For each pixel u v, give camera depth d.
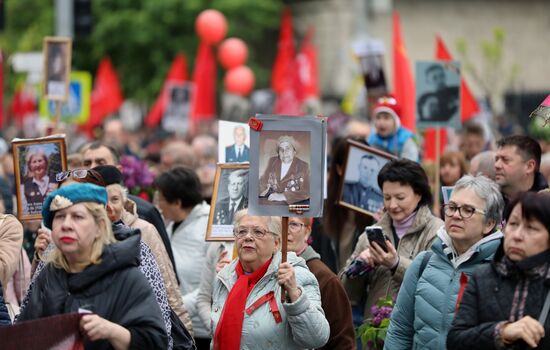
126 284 12.34
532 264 11.72
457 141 36.62
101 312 12.23
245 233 14.28
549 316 11.64
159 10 81.44
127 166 24.55
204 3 83.12
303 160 13.74
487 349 11.78
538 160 17.69
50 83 24.78
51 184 17.75
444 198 15.89
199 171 32.00
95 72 84.69
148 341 12.24
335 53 94.69
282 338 14.07
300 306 13.64
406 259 16.50
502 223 15.30
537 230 11.70
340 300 15.44
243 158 18.72
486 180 14.27
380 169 18.98
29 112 59.84
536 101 73.94
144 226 16.58
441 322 14.04
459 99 24.70
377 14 92.62
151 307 12.37
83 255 12.34
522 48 94.56
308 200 13.72
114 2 82.62
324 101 94.56
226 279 14.64
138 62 83.44
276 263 14.30
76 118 41.66
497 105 76.75
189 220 20.33
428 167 24.73
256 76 87.25
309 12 97.50
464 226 14.03
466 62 70.62
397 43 32.75
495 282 12.00
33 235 21.17
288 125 13.76
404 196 17.11
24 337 11.87
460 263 14.12
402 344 14.58
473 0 94.69
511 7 94.56
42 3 82.38
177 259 20.16
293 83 53.19
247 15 84.69
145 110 83.12
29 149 17.78
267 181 13.75
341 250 19.88
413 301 14.45
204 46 49.91
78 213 12.19
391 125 26.53
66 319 11.89
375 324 16.25
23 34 80.31
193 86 51.22
